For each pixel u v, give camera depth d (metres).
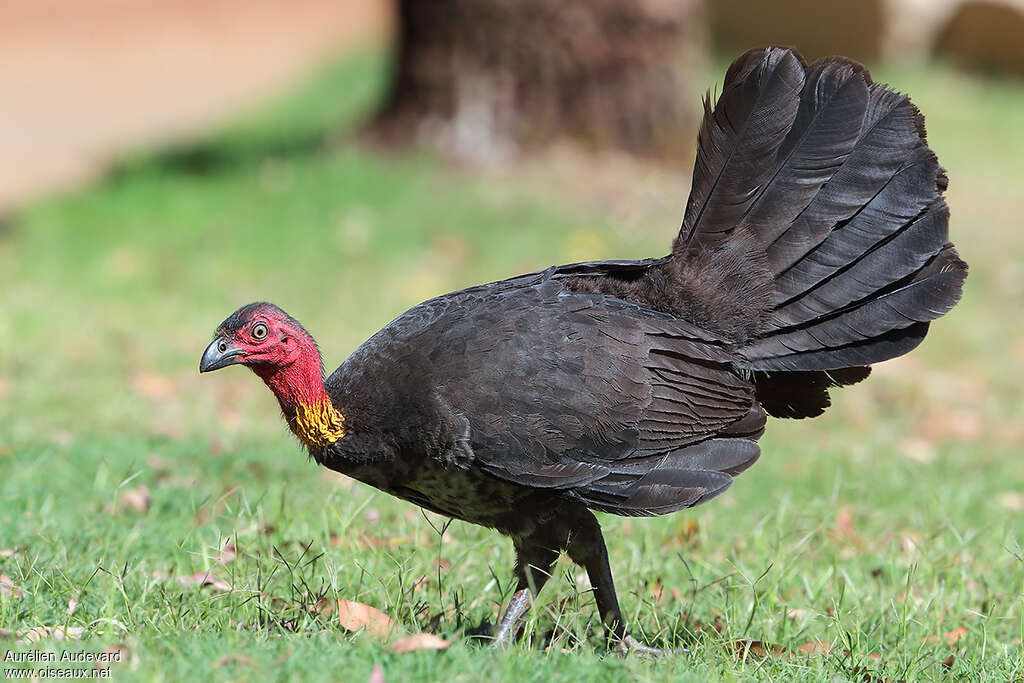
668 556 10.34
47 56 44.16
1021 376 17.61
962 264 8.95
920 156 8.97
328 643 7.75
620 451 8.41
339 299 19.03
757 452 8.58
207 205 22.62
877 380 17.31
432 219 21.47
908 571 9.62
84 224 22.19
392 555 9.69
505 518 8.57
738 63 9.12
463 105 23.20
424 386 8.20
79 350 16.62
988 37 35.25
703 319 8.87
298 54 46.88
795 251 8.93
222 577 9.20
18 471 11.48
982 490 12.76
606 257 20.50
